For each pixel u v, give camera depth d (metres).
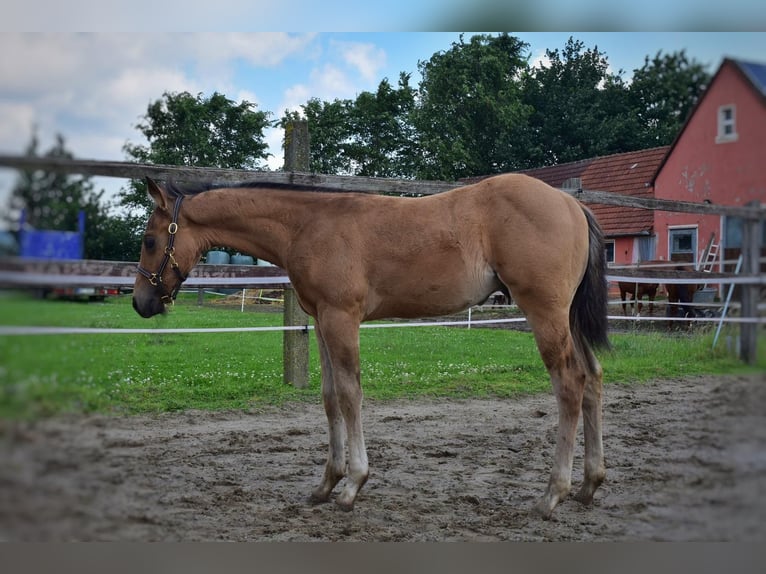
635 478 4.58
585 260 4.22
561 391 4.02
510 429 6.13
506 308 16.64
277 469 4.92
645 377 8.35
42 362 2.82
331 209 4.25
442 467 5.01
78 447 2.92
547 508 3.94
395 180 6.86
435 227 4.12
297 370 7.64
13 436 2.59
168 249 4.52
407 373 8.60
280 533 3.71
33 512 2.64
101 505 3.04
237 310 16.64
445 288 4.15
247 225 4.45
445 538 3.67
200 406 6.82
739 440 3.13
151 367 8.33
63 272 2.97
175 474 4.67
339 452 4.31
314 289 4.17
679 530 3.24
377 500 4.29
